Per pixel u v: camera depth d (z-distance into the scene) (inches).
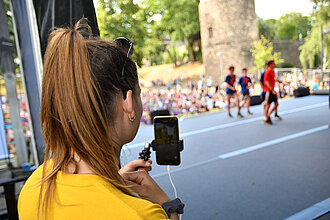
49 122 19.1
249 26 647.8
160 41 691.4
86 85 17.9
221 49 644.7
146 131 278.8
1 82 164.1
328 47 576.4
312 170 142.2
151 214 16.5
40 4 73.1
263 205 110.2
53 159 19.3
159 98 450.3
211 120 318.3
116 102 19.7
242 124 277.4
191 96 442.9
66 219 16.6
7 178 91.1
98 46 19.7
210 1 647.8
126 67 20.6
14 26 92.0
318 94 474.0
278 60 670.5
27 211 18.9
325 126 240.1
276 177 137.1
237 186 130.1
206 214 106.7
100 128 18.5
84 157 18.3
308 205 107.3
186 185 136.3
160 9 661.3
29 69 94.2
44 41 74.2
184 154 190.7
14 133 123.6
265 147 191.6
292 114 313.6
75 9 65.0
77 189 17.3
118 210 16.1
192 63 728.3
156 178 149.3
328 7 579.5
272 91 260.7
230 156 177.8
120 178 19.6
